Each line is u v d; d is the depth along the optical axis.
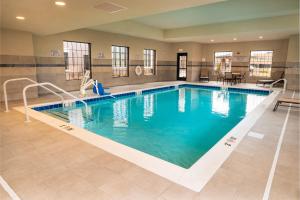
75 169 2.35
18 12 4.30
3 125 3.90
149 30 10.30
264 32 8.61
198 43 13.17
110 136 4.25
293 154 2.73
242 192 1.93
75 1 3.63
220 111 6.37
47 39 7.63
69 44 8.62
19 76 6.54
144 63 12.14
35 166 2.43
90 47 9.03
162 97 8.64
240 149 2.87
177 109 6.63
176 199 1.83
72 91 8.51
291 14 7.43
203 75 13.63
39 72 7.55
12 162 2.52
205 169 2.33
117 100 7.79
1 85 6.20
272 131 3.63
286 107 5.60
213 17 8.05
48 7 3.97
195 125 5.00
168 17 8.16
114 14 4.58
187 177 2.17
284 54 10.95
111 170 2.32
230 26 8.94
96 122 5.18
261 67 11.91
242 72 12.52
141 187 2.01
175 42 13.20
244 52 12.27
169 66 13.78
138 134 4.38
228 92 9.81
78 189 2.00
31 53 6.76
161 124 5.07
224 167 2.38
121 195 1.90
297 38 9.26
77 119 5.37
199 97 8.64
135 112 6.22
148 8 4.10
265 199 1.83
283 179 2.15
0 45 6.05
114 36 9.93
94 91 7.83
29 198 1.88
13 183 2.10
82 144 3.04
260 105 5.87
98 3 3.77
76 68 8.98
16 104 5.80
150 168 2.36
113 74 10.45
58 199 1.86
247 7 6.66
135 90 8.84
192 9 6.91
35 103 6.01
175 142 3.97
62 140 3.19
